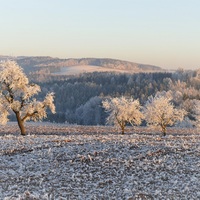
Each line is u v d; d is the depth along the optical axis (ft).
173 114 221.46
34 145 128.88
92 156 108.99
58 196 76.02
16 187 82.84
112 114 248.93
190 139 137.18
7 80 172.14
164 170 94.22
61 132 257.55
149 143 123.95
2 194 77.05
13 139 146.10
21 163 106.11
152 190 79.46
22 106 179.22
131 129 302.86
